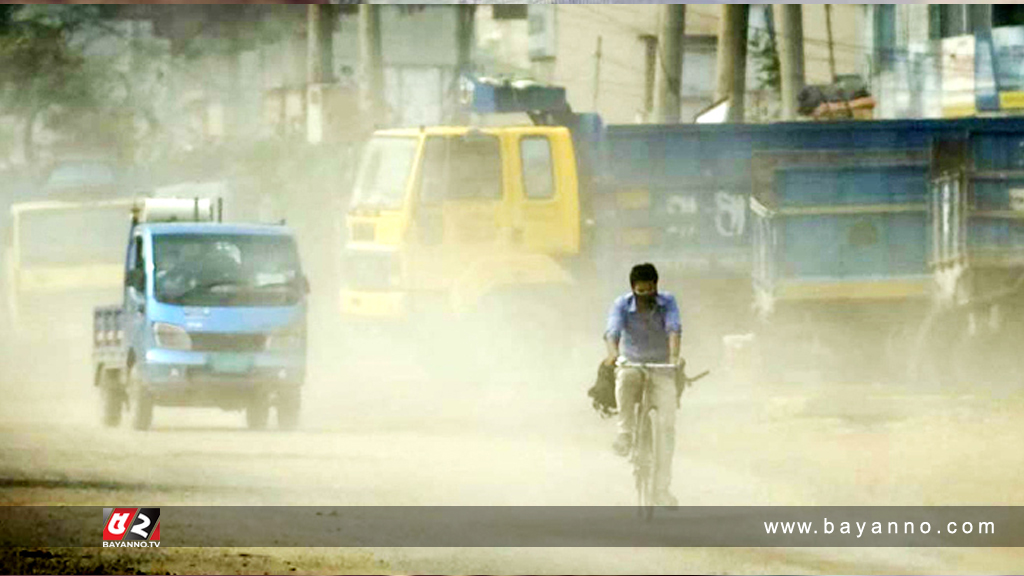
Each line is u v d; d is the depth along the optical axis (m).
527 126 80.75
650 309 41.12
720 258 87.06
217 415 77.06
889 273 83.44
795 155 83.12
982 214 81.88
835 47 179.50
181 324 64.44
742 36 126.62
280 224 68.50
